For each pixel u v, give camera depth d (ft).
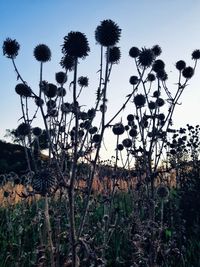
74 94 1.12
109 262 1.92
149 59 1.66
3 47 1.54
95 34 1.42
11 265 1.77
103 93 1.16
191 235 2.29
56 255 1.42
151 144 1.70
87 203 1.15
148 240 1.65
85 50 1.24
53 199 1.74
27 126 1.46
